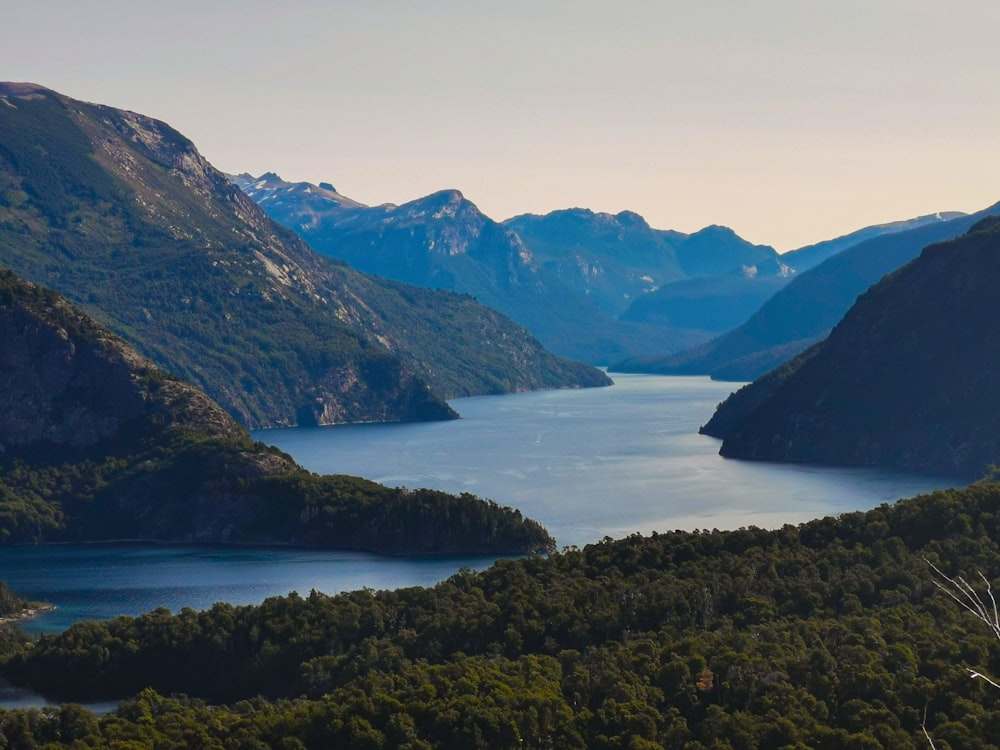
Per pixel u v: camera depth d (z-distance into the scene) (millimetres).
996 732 192500
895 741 191375
